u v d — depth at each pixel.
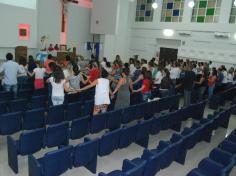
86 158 3.25
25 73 6.76
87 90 6.38
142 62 8.94
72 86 5.75
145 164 2.70
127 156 4.16
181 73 8.68
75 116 5.11
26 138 3.24
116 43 16.20
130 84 5.85
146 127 4.38
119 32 16.11
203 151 4.63
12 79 5.81
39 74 6.47
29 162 2.93
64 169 3.02
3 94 5.25
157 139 5.04
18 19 12.37
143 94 6.45
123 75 5.45
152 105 5.84
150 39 15.63
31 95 5.96
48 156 2.73
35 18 13.12
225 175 2.57
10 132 3.99
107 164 3.84
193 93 8.09
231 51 12.16
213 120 4.88
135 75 7.71
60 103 4.87
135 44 16.53
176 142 3.45
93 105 5.39
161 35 15.00
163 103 6.27
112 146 3.73
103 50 15.83
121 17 15.91
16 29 12.38
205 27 12.97
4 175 3.30
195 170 2.87
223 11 12.29
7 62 5.75
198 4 13.29
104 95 4.93
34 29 13.19
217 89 9.17
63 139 3.80
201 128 4.28
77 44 16.12
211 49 12.88
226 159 3.10
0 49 12.12
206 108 8.00
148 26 15.59
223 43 12.41
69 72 5.73
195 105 5.95
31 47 13.25
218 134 5.63
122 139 3.89
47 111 4.53
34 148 3.41
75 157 3.07
